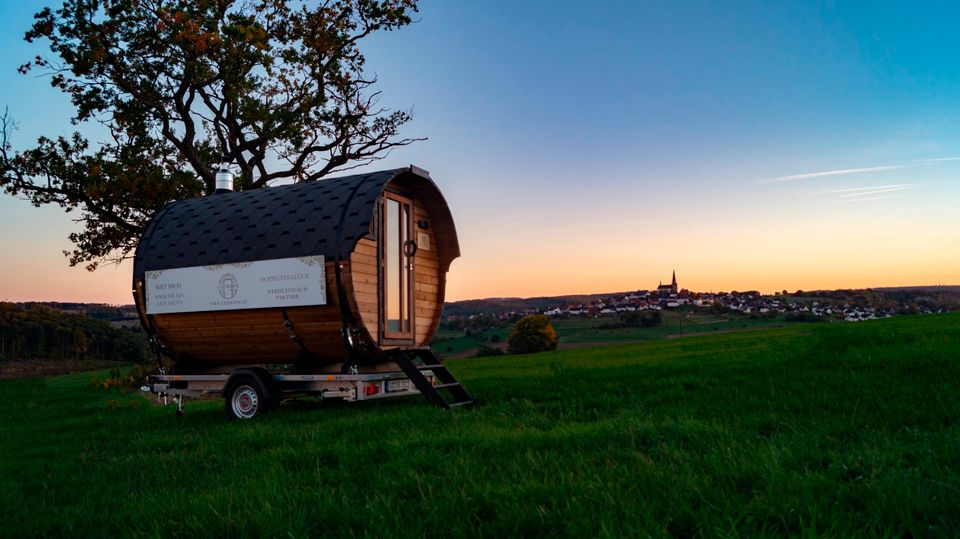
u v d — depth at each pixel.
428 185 14.18
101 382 26.77
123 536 5.13
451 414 10.52
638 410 9.21
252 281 12.80
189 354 14.32
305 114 29.28
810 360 13.49
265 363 13.89
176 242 13.94
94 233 28.28
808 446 6.11
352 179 13.31
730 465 5.43
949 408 7.53
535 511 4.59
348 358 12.53
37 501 6.81
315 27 29.23
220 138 29.17
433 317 14.98
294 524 4.84
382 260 13.09
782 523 4.16
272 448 8.49
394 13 29.09
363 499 5.55
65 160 26.22
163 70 26.97
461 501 5.02
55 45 25.66
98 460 9.16
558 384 13.55
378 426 9.61
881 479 4.86
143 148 27.62
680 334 77.44
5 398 22.41
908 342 15.46
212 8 26.73
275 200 13.72
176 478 7.20
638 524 4.14
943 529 3.89
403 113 30.58
